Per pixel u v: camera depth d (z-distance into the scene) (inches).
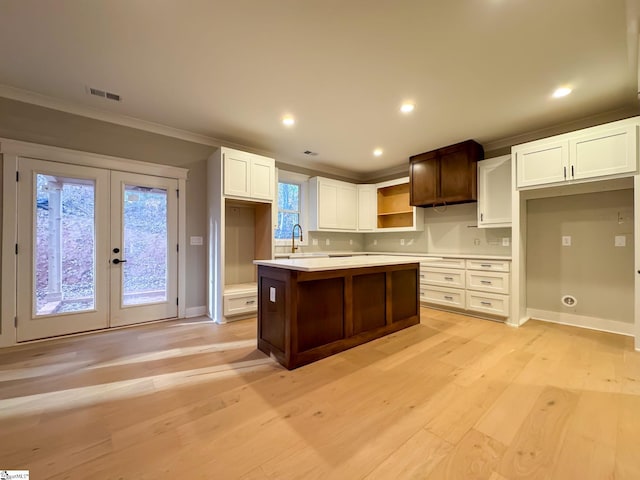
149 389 78.7
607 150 110.1
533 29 75.3
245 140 158.7
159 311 143.6
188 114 126.6
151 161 139.3
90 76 98.3
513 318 136.0
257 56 87.3
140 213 138.0
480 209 156.0
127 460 53.2
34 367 91.5
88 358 98.7
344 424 63.7
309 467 51.6
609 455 53.9
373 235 233.0
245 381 83.4
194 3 67.1
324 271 99.3
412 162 184.1
